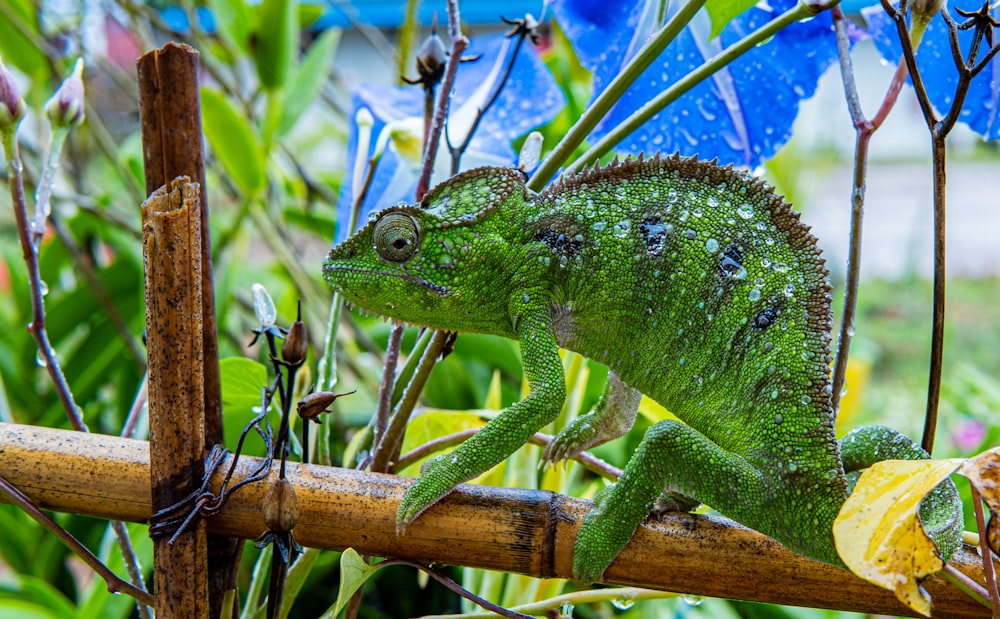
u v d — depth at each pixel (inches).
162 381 15.6
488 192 17.1
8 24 28.1
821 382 16.4
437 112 17.9
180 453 15.7
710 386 16.7
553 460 17.7
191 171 16.3
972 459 14.6
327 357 18.0
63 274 33.8
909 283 60.0
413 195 19.9
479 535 16.2
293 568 17.1
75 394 26.9
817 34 19.0
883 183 74.1
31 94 31.9
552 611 17.4
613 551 16.3
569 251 17.0
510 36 18.3
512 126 20.1
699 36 18.7
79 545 16.0
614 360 17.1
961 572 16.2
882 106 17.0
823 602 16.3
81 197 27.1
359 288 16.9
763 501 16.3
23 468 15.8
